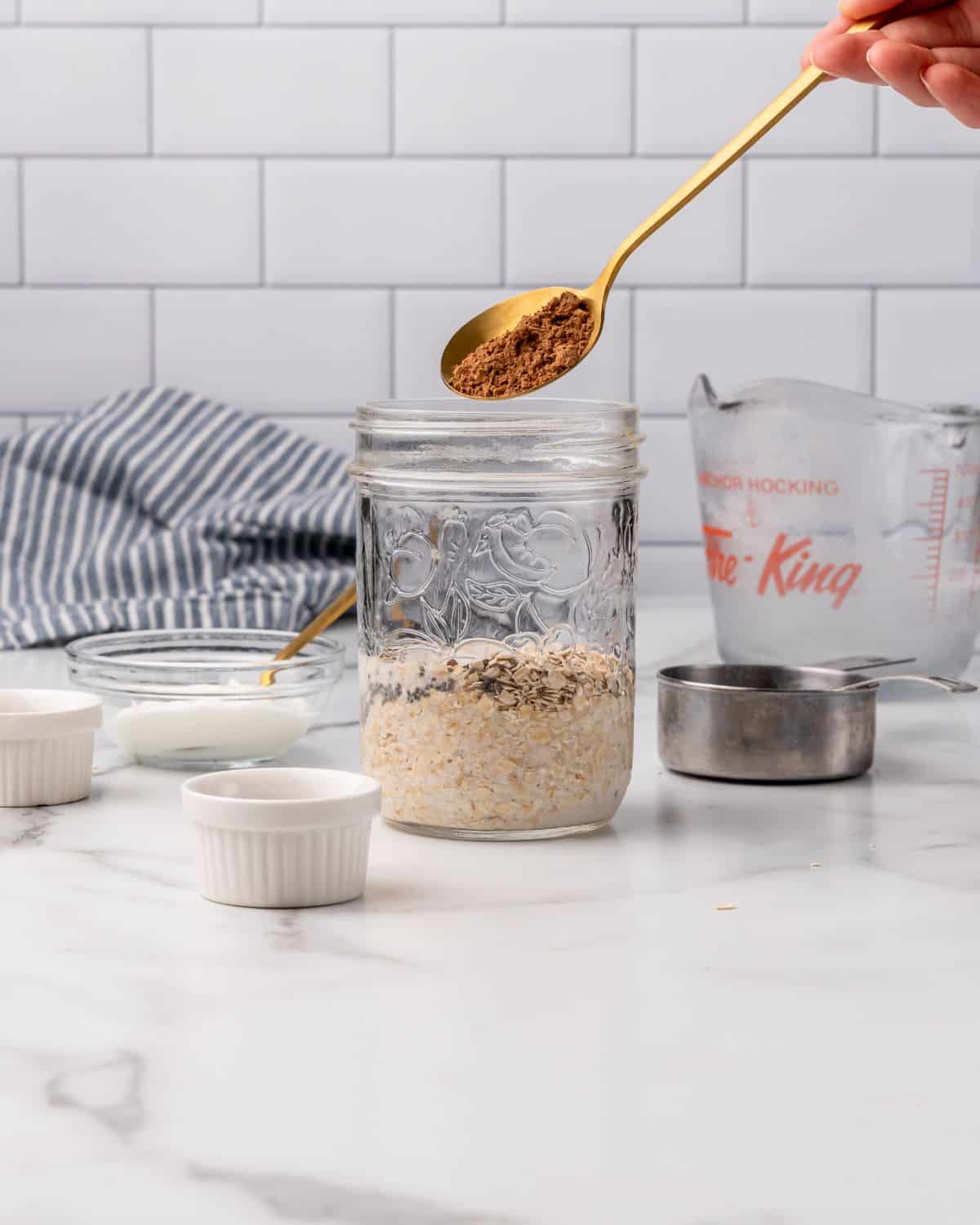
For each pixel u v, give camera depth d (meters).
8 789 0.73
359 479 0.69
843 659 0.93
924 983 0.50
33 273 1.40
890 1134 0.39
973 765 0.83
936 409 0.97
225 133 1.39
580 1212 0.35
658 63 1.38
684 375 1.42
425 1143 0.38
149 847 0.66
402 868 0.63
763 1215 0.35
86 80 1.39
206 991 0.49
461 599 0.67
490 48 1.38
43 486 1.29
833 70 0.76
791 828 0.70
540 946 0.53
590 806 0.67
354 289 1.41
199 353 1.42
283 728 0.81
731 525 0.99
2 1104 0.40
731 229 1.40
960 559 0.98
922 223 1.40
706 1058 0.44
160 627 1.14
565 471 0.66
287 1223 0.34
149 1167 0.37
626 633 0.69
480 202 1.40
